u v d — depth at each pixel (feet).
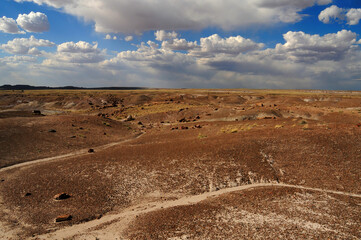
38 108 433.07
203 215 53.26
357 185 67.36
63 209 62.39
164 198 67.41
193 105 334.65
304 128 112.37
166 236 45.55
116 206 64.39
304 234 43.60
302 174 76.48
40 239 49.24
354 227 45.27
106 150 126.52
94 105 428.15
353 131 98.53
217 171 81.00
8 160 111.86
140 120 264.72
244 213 53.36
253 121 179.11
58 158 119.85
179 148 106.42
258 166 82.58
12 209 62.75
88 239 47.65
